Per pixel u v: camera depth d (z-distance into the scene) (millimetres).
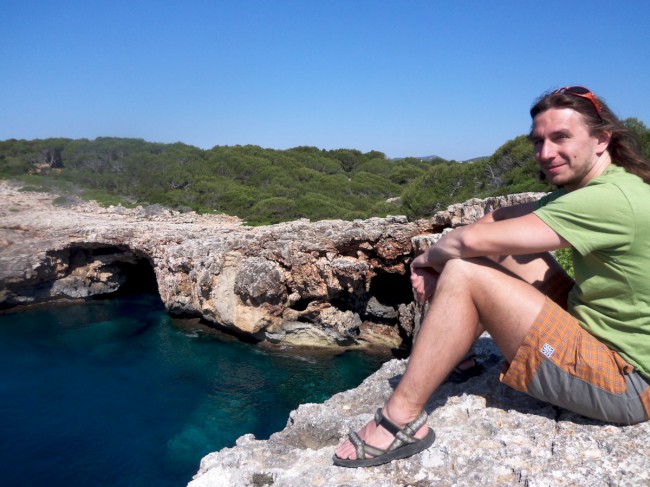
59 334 26156
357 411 4258
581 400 2855
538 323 2830
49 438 15992
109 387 19859
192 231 30219
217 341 25484
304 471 3146
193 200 46719
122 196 46938
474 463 2963
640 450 2822
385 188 54000
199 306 26750
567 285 3400
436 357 2879
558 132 2865
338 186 52281
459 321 2875
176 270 27656
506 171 30750
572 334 2828
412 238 19688
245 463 3414
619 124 2842
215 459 3582
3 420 17016
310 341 25016
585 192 2623
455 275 2906
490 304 2885
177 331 26891
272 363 22875
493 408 3574
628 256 2594
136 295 34938
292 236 24250
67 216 36625
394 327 25016
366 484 2893
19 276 30062
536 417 3367
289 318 25000
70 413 17656
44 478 13984
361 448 3037
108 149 55906
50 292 32344
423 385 2918
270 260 24344
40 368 21578
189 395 19359
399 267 22188
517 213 3701
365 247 22281
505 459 2979
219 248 25703
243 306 24953
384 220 22875
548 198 3508
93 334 26250
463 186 32188
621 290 2701
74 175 49188
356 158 71688
